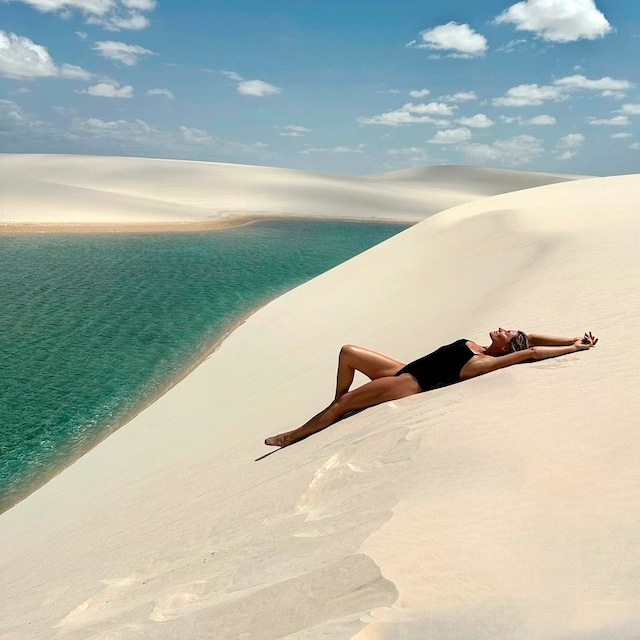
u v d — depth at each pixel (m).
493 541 2.38
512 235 13.76
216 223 49.41
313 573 2.52
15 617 4.16
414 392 5.00
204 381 11.58
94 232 39.72
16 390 11.82
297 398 8.35
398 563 2.37
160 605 3.05
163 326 16.83
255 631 2.35
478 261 13.19
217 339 15.33
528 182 127.00
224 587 2.96
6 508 7.66
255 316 16.98
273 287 23.69
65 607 3.84
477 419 3.86
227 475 5.61
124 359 13.78
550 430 3.46
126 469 7.79
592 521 2.35
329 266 30.66
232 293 22.19
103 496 6.93
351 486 3.61
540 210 15.52
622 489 2.57
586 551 2.15
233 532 3.80
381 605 2.12
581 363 4.50
